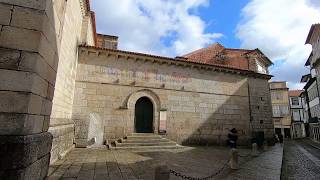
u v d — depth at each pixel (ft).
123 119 45.68
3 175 9.73
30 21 11.64
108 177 20.76
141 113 49.49
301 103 137.39
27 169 10.55
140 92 48.67
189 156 35.32
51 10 13.20
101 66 46.14
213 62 78.33
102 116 44.19
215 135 54.34
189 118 52.47
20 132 10.55
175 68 53.42
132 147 40.65
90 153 34.40
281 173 26.53
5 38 11.05
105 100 45.06
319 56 77.30
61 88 31.30
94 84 44.86
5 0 11.44
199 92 54.90
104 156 32.14
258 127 60.49
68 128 34.30
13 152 10.03
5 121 10.40
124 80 47.52
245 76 62.28
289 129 128.47
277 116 132.16
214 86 57.11
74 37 38.86
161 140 45.91
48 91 14.11
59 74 29.35
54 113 28.04
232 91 59.31
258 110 61.77
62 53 30.04
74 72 41.63
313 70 95.86
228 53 80.59
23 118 10.71
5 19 11.23
